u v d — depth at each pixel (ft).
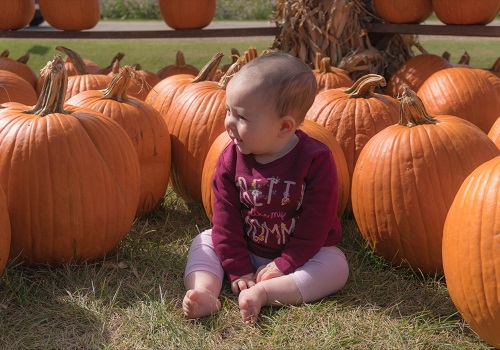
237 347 9.04
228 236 10.52
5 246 10.18
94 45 45.57
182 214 14.51
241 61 14.88
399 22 20.77
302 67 9.89
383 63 21.26
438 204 10.87
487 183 9.00
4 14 22.77
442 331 9.43
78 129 11.16
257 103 9.59
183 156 14.44
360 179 11.58
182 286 10.78
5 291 10.33
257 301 9.68
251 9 67.72
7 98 18.04
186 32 22.59
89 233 11.10
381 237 11.37
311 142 10.35
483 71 17.90
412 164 11.00
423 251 11.05
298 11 20.47
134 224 13.66
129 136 13.33
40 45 44.19
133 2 68.23
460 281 9.07
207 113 14.28
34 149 10.80
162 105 16.22
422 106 11.59
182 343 9.11
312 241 10.18
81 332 9.39
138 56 39.75
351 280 11.02
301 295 10.03
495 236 8.64
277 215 10.34
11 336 9.21
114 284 10.80
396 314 9.93
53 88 11.41
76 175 10.89
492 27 19.43
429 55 20.59
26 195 10.75
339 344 9.01
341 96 14.33
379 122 13.75
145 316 9.74
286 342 9.16
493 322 8.77
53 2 22.75
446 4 19.99
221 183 10.64
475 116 16.93
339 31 20.47
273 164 10.23
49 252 11.06
